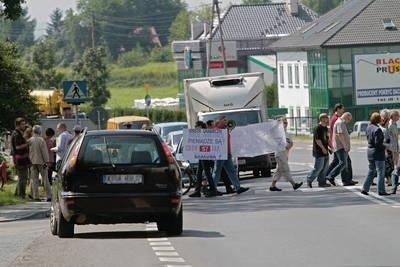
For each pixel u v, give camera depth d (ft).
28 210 180.04
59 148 206.08
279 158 204.33
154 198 117.70
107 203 117.39
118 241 115.34
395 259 94.89
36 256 103.50
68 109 409.69
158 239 116.88
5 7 227.81
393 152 193.77
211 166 200.64
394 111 193.06
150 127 256.73
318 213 147.74
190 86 257.34
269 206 166.09
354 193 185.78
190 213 157.38
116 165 118.01
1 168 243.60
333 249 103.76
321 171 207.41
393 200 168.14
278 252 102.47
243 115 255.50
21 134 205.16
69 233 121.19
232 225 134.21
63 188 118.52
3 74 336.29
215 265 93.30
